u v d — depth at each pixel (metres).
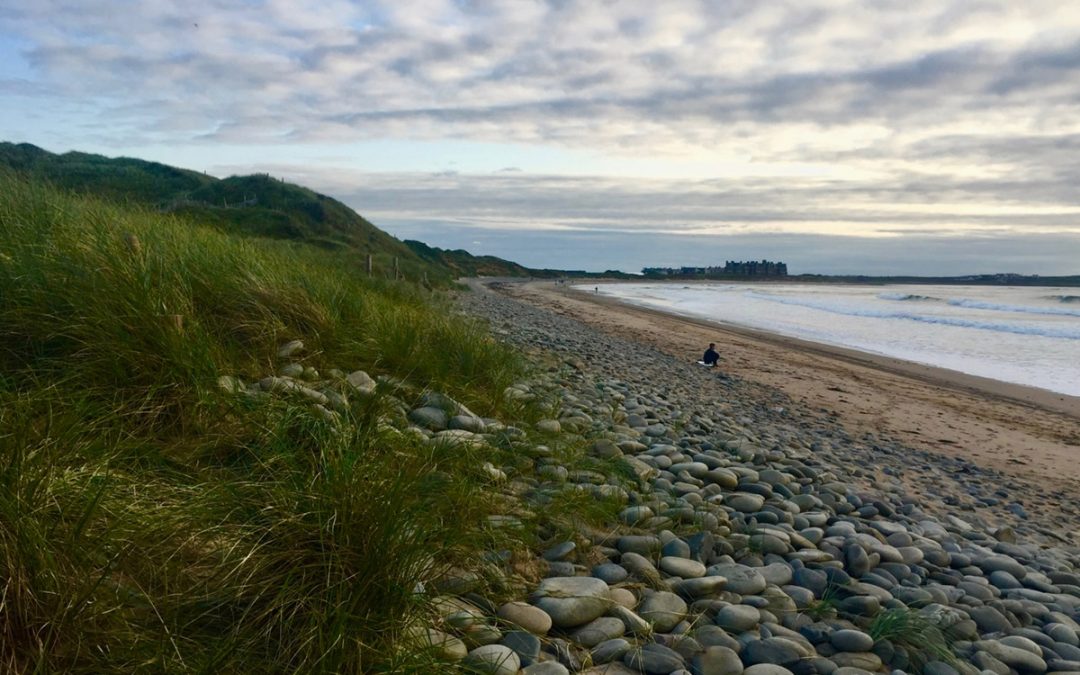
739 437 8.05
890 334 31.23
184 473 3.64
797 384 15.73
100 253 5.04
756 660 3.24
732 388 13.99
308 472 3.71
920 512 6.34
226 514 3.14
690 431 7.97
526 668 2.90
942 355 24.48
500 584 3.46
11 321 4.37
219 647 2.50
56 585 2.41
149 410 4.04
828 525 5.32
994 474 9.23
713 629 3.38
